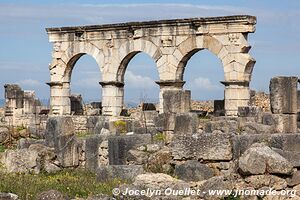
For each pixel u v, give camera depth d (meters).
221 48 52.31
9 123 57.06
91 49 59.75
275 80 32.12
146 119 47.56
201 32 53.34
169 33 55.09
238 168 20.86
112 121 42.81
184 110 36.53
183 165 24.22
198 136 24.89
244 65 51.34
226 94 51.91
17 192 21.38
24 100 59.72
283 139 24.38
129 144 27.91
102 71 59.19
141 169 25.00
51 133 29.17
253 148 21.20
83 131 53.94
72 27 60.22
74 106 65.88
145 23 56.00
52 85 61.66
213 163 24.48
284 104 32.00
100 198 20.17
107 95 58.78
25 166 27.48
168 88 55.06
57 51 61.47
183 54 54.38
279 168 20.41
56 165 28.22
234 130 33.97
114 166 25.11
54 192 20.59
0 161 27.75
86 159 28.91
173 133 33.19
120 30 58.00
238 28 51.47
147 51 56.38
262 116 35.06
